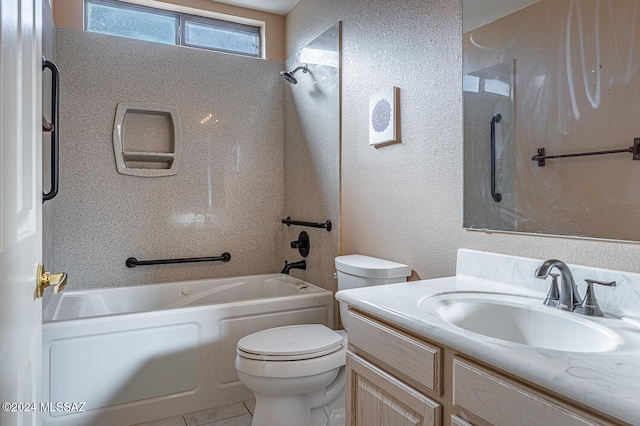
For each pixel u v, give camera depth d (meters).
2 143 0.63
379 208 2.10
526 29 1.35
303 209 2.96
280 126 3.30
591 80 1.18
